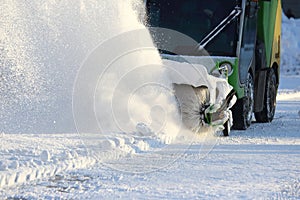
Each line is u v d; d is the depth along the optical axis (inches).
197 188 672.4
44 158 763.4
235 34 1211.2
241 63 1207.6
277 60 1537.9
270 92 1456.7
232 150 942.4
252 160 856.9
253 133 1178.0
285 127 1302.9
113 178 715.4
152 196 632.4
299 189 676.1
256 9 1286.9
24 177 695.1
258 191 662.5
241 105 1214.3
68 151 804.0
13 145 851.4
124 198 623.8
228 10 1223.5
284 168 800.3
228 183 701.9
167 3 1233.4
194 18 1224.8
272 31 1476.4
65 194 637.3
